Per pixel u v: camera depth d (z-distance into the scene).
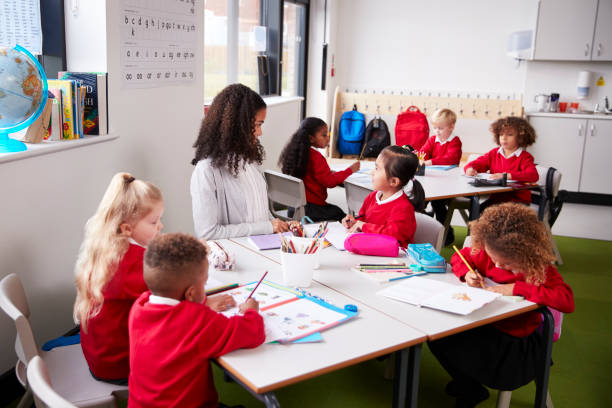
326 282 1.75
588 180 5.70
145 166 2.81
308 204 3.28
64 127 2.26
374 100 6.16
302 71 6.26
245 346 1.30
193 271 1.29
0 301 1.43
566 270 3.74
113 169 2.54
